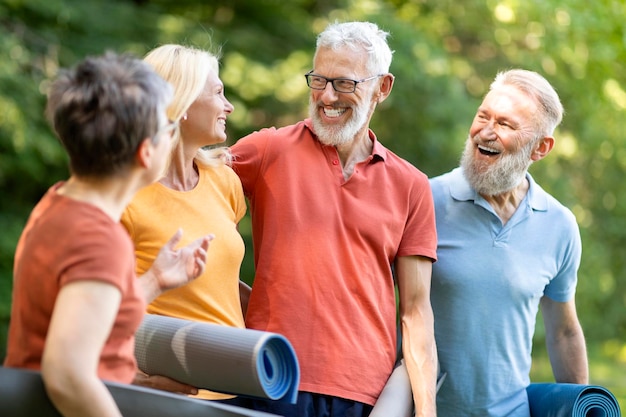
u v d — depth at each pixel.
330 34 3.62
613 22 10.38
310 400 3.46
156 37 9.76
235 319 3.34
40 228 2.27
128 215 3.21
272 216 3.59
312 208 3.58
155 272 2.71
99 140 2.26
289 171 3.62
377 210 3.63
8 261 9.14
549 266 4.08
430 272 3.77
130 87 2.29
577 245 4.18
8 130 8.65
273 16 10.61
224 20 10.57
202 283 3.26
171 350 2.97
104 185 2.31
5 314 8.76
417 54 9.98
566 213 4.16
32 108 8.90
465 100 10.12
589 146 11.06
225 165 3.54
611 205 11.71
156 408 2.41
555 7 10.23
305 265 3.53
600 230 11.78
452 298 3.97
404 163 3.77
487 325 3.97
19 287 2.31
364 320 3.56
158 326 3.03
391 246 3.65
